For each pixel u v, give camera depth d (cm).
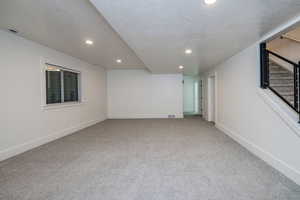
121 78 749
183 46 326
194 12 191
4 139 284
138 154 300
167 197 177
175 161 268
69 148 336
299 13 194
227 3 172
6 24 257
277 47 416
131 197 178
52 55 398
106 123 624
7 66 290
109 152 312
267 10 187
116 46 376
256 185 197
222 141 376
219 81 505
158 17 204
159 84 746
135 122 639
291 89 350
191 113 909
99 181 210
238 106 365
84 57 495
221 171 232
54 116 407
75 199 175
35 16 228
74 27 267
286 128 219
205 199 173
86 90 565
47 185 201
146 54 393
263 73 275
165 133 457
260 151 278
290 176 211
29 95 334
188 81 962
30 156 294
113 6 176
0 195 182
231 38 279
